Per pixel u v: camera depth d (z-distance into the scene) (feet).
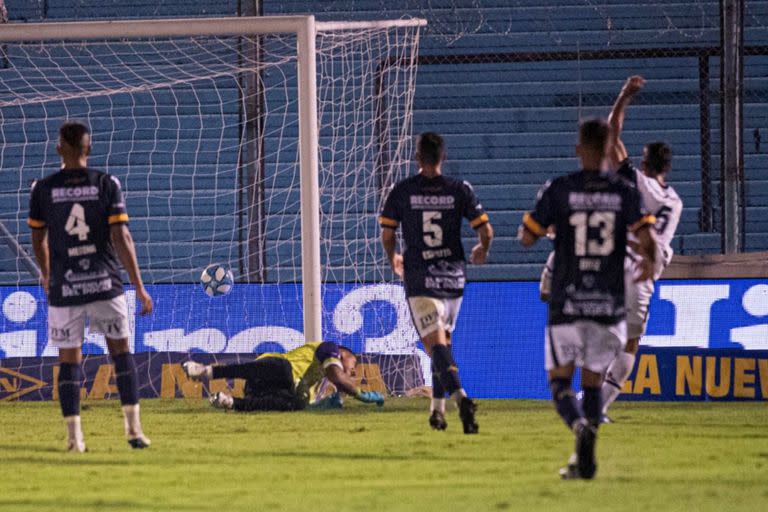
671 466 69.21
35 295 142.31
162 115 196.34
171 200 187.83
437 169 94.38
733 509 50.34
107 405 130.62
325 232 172.35
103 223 81.10
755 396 130.41
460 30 195.52
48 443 90.43
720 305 133.69
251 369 118.93
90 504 55.83
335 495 57.57
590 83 193.26
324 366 120.26
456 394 90.17
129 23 131.03
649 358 132.57
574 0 199.00
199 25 130.93
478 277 174.81
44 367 140.36
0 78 197.16
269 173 189.57
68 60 199.52
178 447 85.15
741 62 147.43
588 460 59.82
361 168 168.04
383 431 97.09
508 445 84.17
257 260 146.41
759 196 185.16
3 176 190.80
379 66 176.35
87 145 81.92
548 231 71.41
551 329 64.34
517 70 194.18
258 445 86.17
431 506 52.47
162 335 142.20
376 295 142.10
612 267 63.98
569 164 187.73
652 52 175.22
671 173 185.88
